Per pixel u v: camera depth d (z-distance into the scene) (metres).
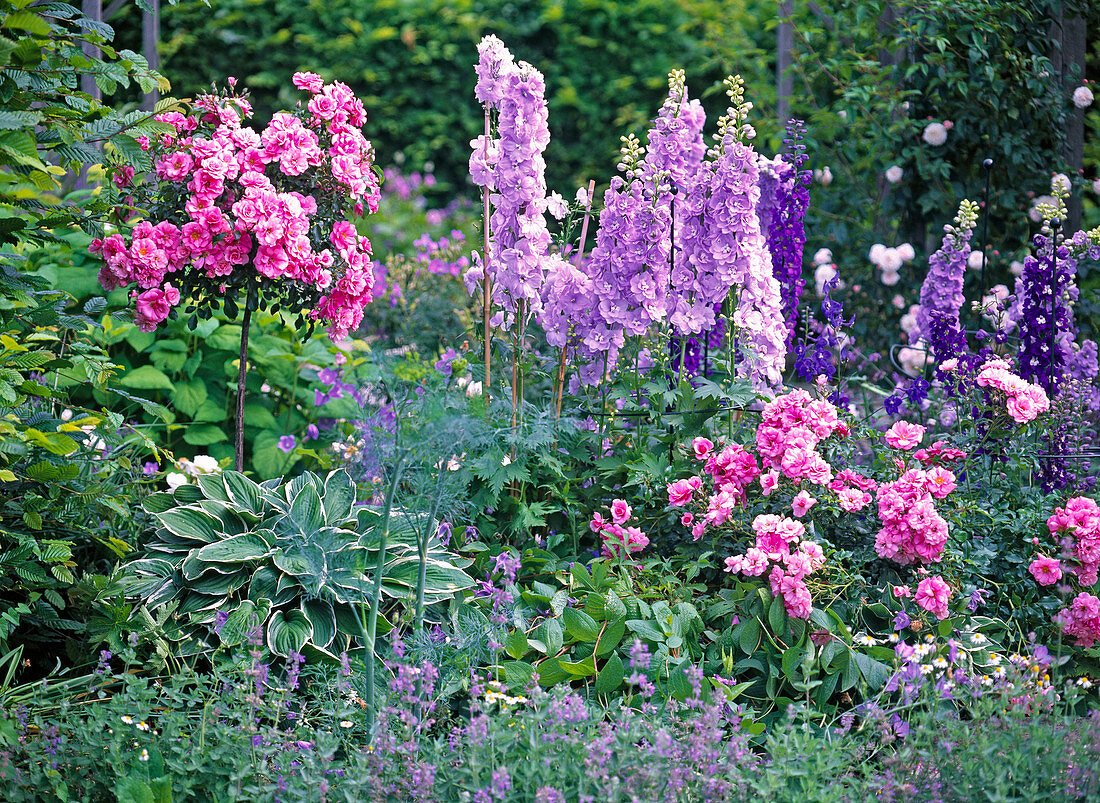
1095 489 3.55
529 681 2.58
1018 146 5.11
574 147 9.73
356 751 2.35
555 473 3.34
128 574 3.00
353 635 2.89
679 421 3.49
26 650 3.03
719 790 2.21
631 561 3.17
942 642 2.74
